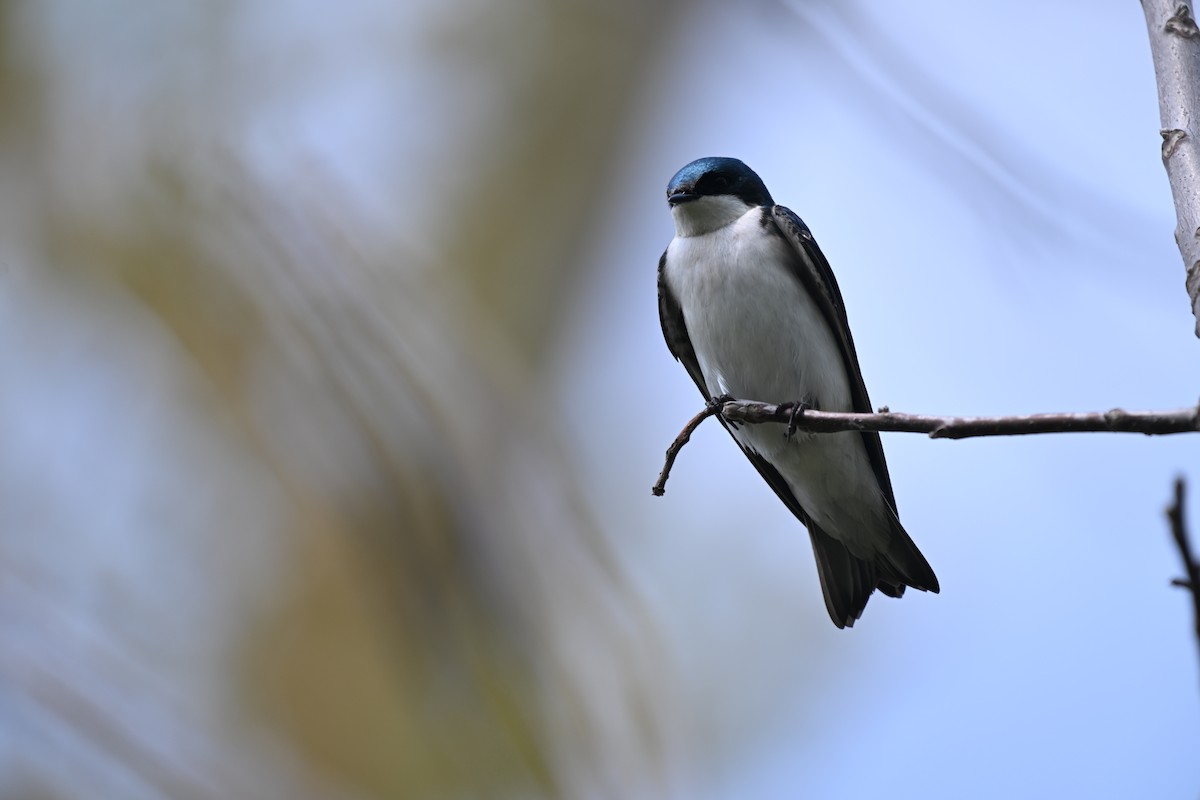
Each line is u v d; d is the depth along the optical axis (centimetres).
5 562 1079
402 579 976
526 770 934
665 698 959
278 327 1064
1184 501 405
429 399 1030
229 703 1031
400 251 1134
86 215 1134
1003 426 506
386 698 985
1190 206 542
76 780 1009
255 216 1107
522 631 950
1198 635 403
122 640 1063
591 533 989
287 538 1051
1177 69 586
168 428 1102
